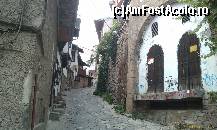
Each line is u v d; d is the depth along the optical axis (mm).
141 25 16953
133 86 17281
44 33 5641
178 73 14031
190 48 13359
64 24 13695
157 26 15984
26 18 3939
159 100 14758
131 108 17109
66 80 34438
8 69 3762
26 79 3812
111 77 25516
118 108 18641
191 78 13102
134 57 17562
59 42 14625
